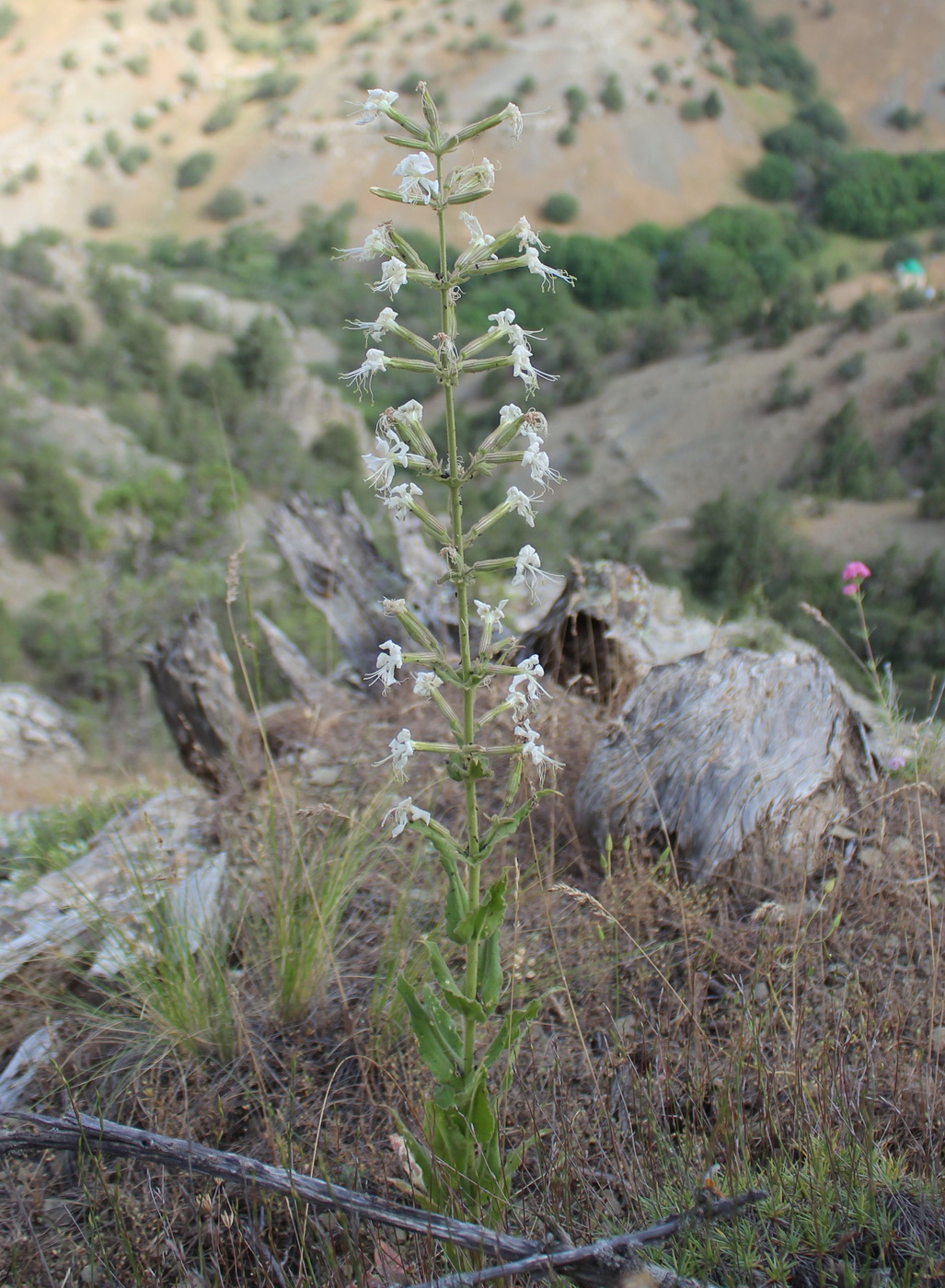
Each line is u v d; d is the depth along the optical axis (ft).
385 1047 9.71
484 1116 7.46
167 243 361.51
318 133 424.87
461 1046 7.81
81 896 12.42
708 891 11.51
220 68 482.28
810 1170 7.32
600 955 10.47
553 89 426.92
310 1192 7.00
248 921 11.71
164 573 67.92
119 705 40.83
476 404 254.88
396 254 6.97
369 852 12.35
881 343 268.00
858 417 251.80
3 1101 9.39
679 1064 8.84
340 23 513.45
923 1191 7.06
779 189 419.95
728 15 495.41
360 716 18.92
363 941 11.52
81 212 412.57
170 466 136.36
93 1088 9.62
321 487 126.82
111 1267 7.65
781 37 510.58
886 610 123.65
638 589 19.60
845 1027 8.87
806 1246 6.90
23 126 428.97
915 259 376.89
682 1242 6.97
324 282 313.32
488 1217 7.46
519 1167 8.34
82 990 11.18
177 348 198.90
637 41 453.58
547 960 10.56
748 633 23.44
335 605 23.07
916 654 102.89
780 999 9.53
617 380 297.94
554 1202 7.48
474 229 6.91
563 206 390.42
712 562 174.29
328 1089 8.93
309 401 184.75
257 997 10.67
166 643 17.87
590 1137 8.30
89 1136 7.38
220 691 17.39
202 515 79.05
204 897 11.90
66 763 30.50
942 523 208.03
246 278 324.19
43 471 106.73
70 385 156.76
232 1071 9.73
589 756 14.33
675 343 299.38
